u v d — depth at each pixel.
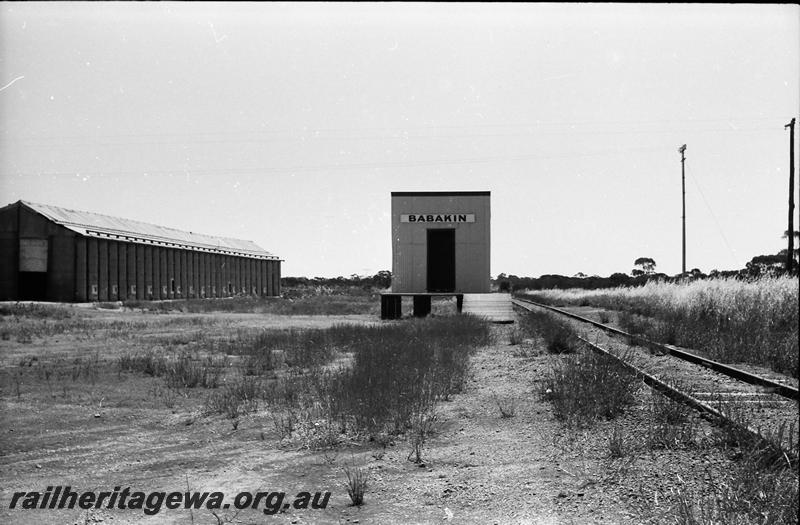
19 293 47.38
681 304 21.73
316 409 8.67
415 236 31.52
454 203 31.28
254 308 43.44
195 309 42.22
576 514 4.58
